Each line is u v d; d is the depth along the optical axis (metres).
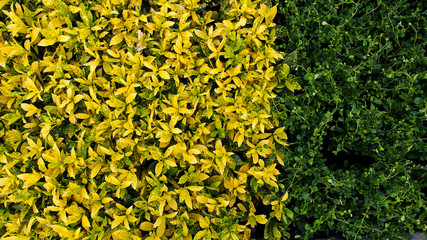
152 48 2.05
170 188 2.08
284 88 2.34
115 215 1.93
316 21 2.36
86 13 2.11
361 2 2.39
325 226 2.39
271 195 2.21
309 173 2.28
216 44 2.13
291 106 2.29
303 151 2.35
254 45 2.18
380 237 2.29
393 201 2.36
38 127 2.14
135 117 2.12
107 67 2.08
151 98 2.05
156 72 2.03
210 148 2.17
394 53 2.46
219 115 2.09
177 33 2.09
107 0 2.09
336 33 2.31
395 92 2.29
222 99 2.07
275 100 2.27
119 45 2.14
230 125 2.06
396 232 2.33
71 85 2.02
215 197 2.17
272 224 2.34
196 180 2.04
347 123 2.31
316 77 2.20
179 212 2.07
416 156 2.37
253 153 2.08
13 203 2.20
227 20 2.10
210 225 2.10
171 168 2.05
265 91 2.11
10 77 2.06
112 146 2.09
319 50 2.43
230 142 2.17
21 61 2.09
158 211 1.98
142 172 2.14
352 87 2.30
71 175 1.97
